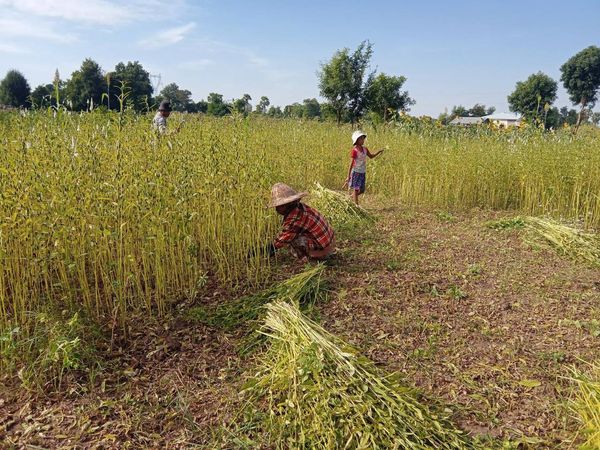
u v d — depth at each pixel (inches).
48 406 135.7
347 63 917.8
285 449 119.2
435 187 420.2
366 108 948.6
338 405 121.8
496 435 125.3
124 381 148.9
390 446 112.2
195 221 227.3
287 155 391.5
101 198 176.6
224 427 127.8
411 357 162.9
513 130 565.3
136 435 124.9
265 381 140.0
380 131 614.5
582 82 1627.7
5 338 142.5
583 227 336.5
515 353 166.1
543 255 276.5
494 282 231.5
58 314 173.0
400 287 221.1
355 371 130.1
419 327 183.6
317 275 219.8
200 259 231.1
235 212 234.1
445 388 145.6
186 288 210.2
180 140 233.5
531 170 393.7
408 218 363.6
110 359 159.8
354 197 399.2
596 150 382.3
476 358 163.5
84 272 175.9
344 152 512.4
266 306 182.1
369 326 183.8
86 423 128.6
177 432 126.6
